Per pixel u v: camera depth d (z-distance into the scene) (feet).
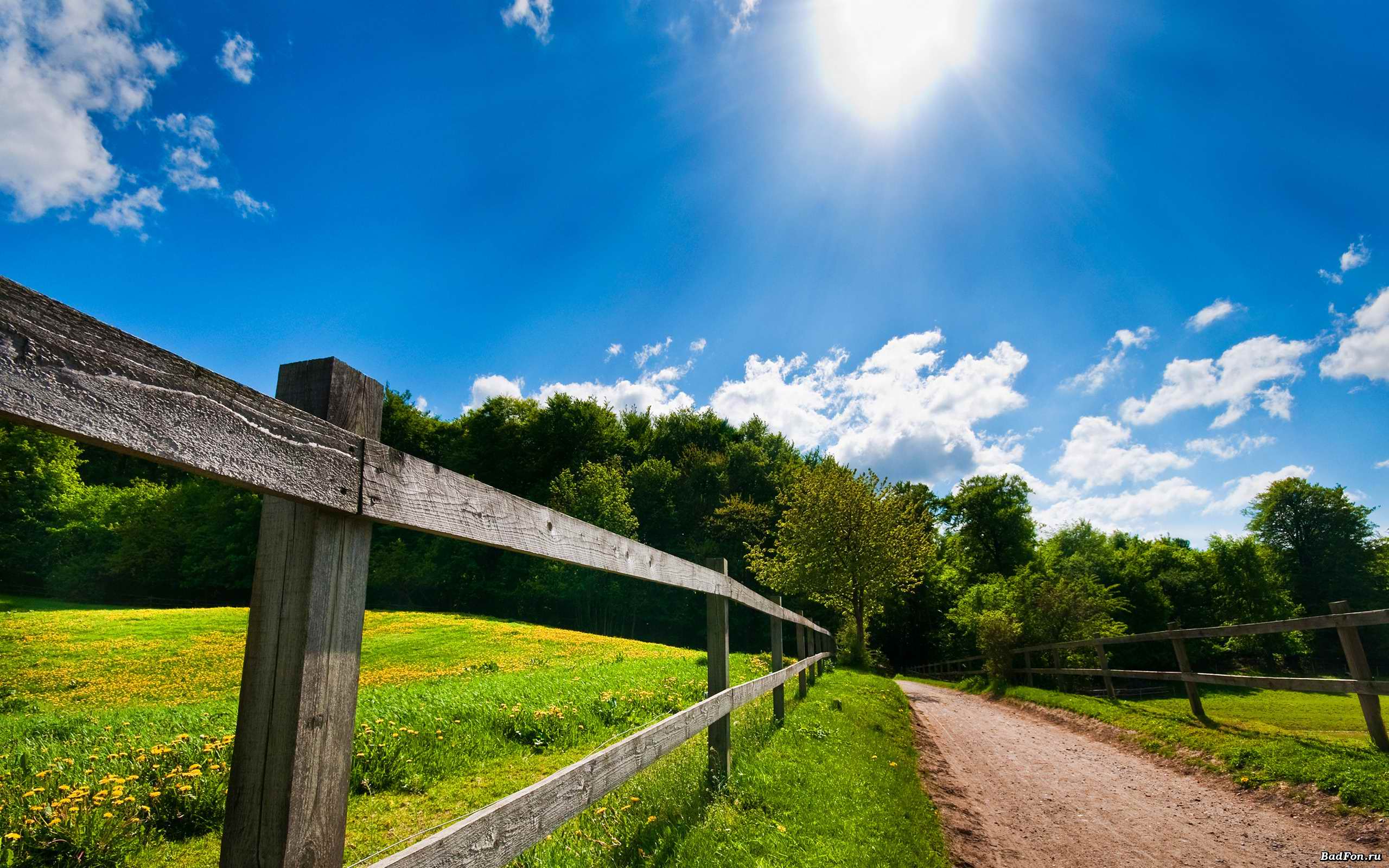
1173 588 126.72
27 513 155.84
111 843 10.61
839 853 11.66
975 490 160.56
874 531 79.41
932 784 20.08
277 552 4.41
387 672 44.68
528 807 6.26
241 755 4.18
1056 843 15.12
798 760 17.22
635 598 148.05
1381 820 14.71
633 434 209.05
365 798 13.67
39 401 2.75
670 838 11.16
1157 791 19.66
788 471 168.96
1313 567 139.95
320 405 4.64
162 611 93.97
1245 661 116.37
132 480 189.37
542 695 25.02
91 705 35.70
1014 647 55.93
